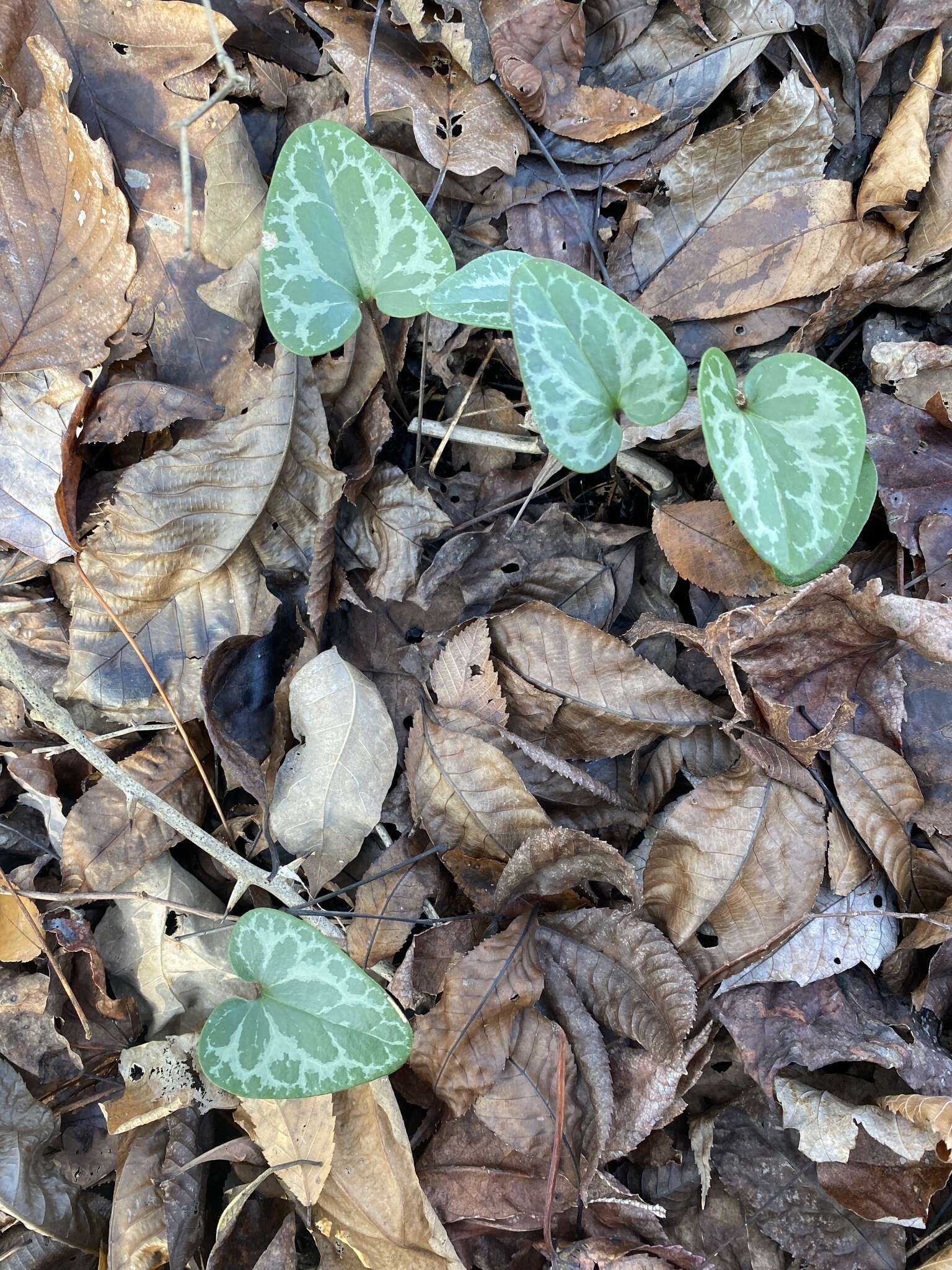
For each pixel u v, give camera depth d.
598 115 0.40
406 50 0.39
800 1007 0.37
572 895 0.37
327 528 0.37
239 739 0.38
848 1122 0.36
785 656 0.37
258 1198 0.38
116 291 0.37
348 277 0.34
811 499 0.33
